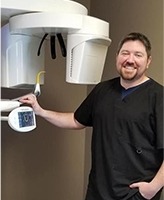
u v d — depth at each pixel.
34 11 1.54
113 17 2.54
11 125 1.44
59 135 2.74
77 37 1.61
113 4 2.54
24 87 1.88
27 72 1.77
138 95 1.70
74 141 2.83
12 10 1.52
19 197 2.55
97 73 1.76
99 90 1.86
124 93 1.74
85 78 1.69
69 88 2.75
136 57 1.66
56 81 2.67
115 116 1.71
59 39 1.74
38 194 2.64
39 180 2.65
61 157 2.76
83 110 1.95
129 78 1.68
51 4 1.57
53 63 2.64
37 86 1.80
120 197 1.67
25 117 1.49
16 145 2.52
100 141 1.76
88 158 2.82
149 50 1.71
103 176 1.73
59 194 2.76
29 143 2.58
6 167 2.48
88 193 1.81
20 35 1.73
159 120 1.62
